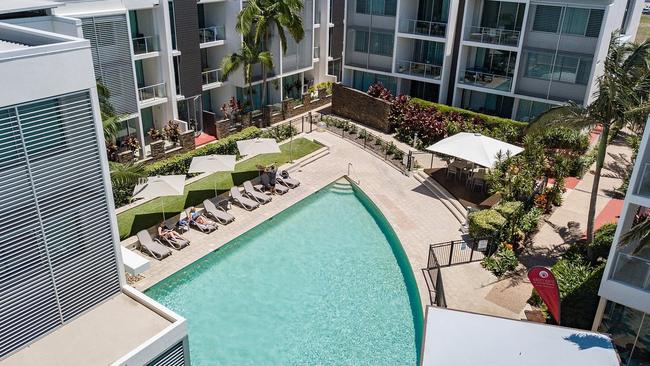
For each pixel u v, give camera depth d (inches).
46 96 496.7
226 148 1243.8
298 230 998.4
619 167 1232.2
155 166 1099.9
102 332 573.3
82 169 552.4
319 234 987.9
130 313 603.8
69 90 514.0
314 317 767.7
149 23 1243.2
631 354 663.1
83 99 531.8
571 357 532.4
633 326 663.8
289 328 745.6
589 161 1193.4
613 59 782.5
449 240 944.3
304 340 724.0
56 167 526.9
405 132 1432.1
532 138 1127.0
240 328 741.9
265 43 1496.1
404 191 1141.7
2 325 522.9
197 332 730.8
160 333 552.1
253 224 989.2
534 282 632.4
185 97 1341.0
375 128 1520.7
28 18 917.2
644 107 702.5
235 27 1393.9
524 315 730.8
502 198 1010.1
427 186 1164.5
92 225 581.0
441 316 585.9
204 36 1380.4
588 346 545.0
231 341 717.3
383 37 1635.1
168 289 813.2
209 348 704.4
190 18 1285.7
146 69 1309.1
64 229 553.0
